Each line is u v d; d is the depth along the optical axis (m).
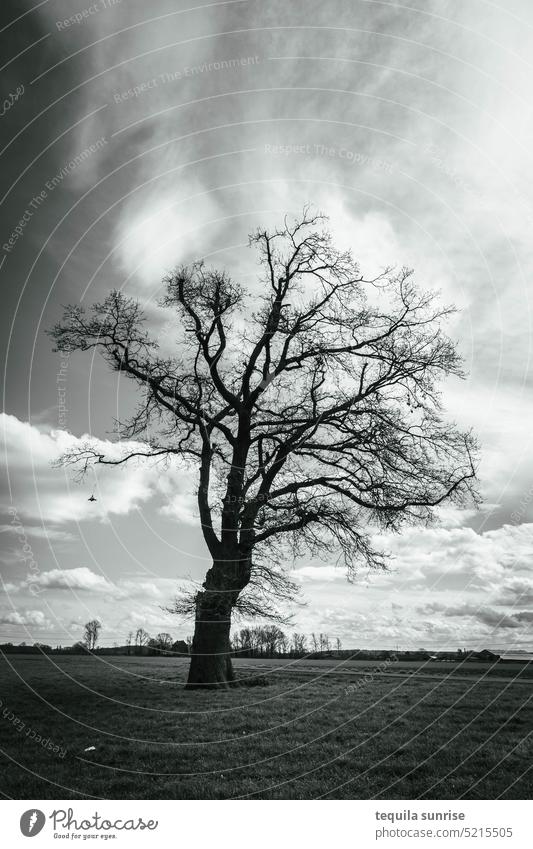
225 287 26.25
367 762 12.04
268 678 25.80
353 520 23.91
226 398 25.83
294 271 26.41
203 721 15.66
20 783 10.66
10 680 25.30
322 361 24.98
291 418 25.78
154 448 25.19
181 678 26.53
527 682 24.16
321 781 11.01
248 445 25.56
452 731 14.53
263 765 11.86
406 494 23.73
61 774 11.13
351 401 24.59
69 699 19.41
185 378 25.28
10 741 13.44
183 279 25.55
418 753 12.62
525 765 11.82
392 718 16.09
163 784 10.73
